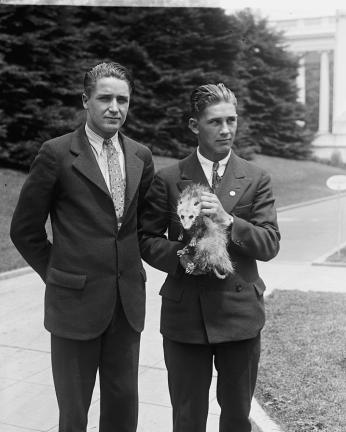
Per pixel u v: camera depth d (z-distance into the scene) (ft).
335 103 68.44
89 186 8.05
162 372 14.35
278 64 97.71
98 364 8.52
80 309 8.05
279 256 33.35
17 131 50.75
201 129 7.82
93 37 65.62
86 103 8.18
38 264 8.62
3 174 47.96
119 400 8.58
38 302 22.24
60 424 8.45
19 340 17.13
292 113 98.99
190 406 8.20
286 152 100.32
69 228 8.11
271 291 24.30
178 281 8.06
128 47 65.77
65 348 8.18
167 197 8.20
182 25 70.59
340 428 10.75
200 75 70.74
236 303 7.89
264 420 11.19
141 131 68.95
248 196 7.98
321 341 16.29
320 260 31.37
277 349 15.62
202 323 7.93
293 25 112.88
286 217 54.39
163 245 8.02
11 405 12.32
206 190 7.64
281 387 12.85
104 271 8.09
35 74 50.01
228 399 8.21
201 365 8.11
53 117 50.70
